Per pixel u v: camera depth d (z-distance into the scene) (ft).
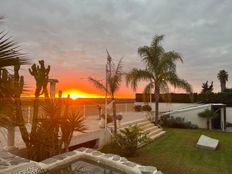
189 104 81.25
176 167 28.17
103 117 39.06
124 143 32.22
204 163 30.37
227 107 78.54
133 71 56.70
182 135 50.49
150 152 34.76
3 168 17.97
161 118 63.82
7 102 12.28
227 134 55.77
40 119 24.40
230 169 28.19
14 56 10.68
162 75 56.49
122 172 21.13
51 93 30.37
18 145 25.63
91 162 23.43
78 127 26.48
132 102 83.82
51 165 20.54
